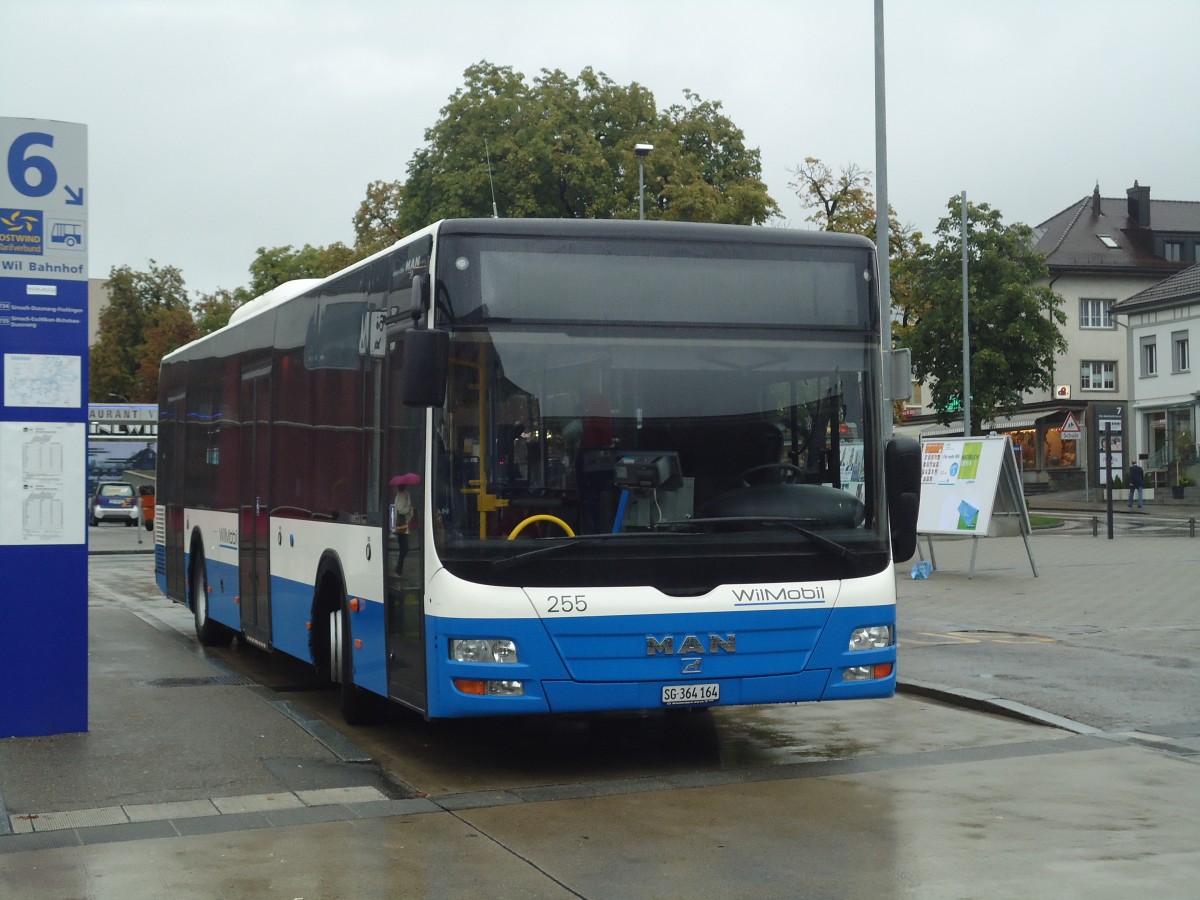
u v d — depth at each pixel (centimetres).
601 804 779
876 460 868
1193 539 3222
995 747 934
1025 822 725
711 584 823
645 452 826
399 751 946
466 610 796
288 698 1194
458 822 739
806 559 843
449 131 4725
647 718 1076
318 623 1080
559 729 1031
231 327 1413
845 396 865
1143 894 598
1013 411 5312
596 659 802
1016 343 5228
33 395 973
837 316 870
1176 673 1228
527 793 809
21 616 976
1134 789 802
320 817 752
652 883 622
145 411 5581
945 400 5262
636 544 814
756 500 838
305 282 1243
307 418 1112
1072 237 7325
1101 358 7094
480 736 1002
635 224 847
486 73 4788
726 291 852
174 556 1702
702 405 838
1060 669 1253
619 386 830
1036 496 5750
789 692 834
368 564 943
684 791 809
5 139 960
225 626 1502
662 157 4675
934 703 1127
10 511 972
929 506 2291
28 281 965
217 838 708
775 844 686
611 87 4847
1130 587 2052
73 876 642
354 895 610
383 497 911
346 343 1007
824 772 859
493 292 822
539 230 832
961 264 5188
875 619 855
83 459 988
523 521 807
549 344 825
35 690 981
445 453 809
